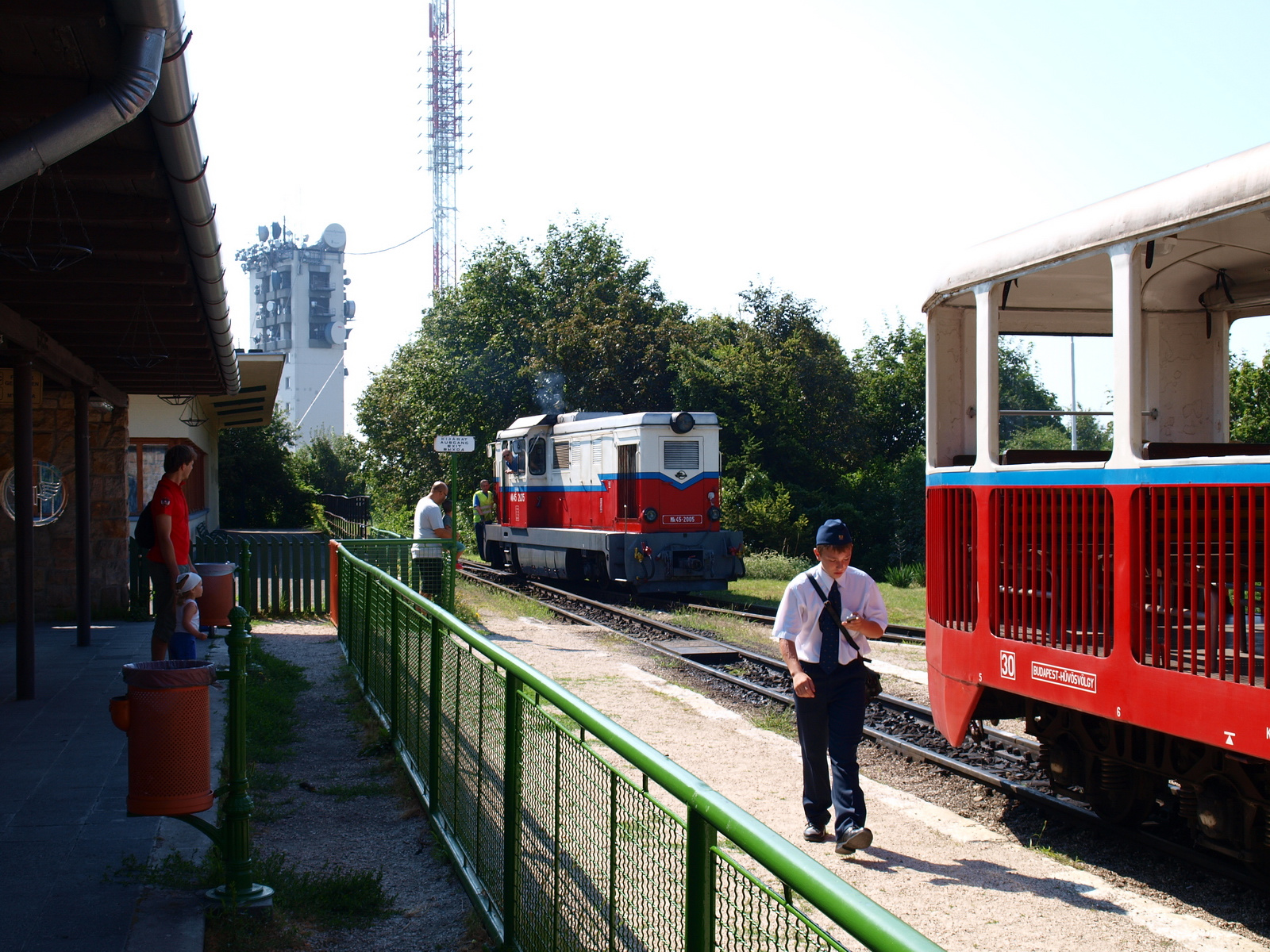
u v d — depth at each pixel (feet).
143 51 14.12
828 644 19.29
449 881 17.17
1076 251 17.74
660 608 58.18
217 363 39.47
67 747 23.70
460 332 123.13
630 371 114.21
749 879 7.62
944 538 22.11
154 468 79.77
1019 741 26.86
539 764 13.01
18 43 14.66
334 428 287.07
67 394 45.37
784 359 114.01
